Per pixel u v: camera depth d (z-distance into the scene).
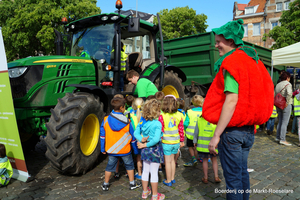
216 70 1.99
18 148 3.13
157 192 2.86
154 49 5.31
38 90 3.53
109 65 4.06
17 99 3.53
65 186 3.07
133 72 3.89
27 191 2.93
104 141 2.95
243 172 1.94
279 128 5.39
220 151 1.91
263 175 3.48
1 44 2.91
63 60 3.83
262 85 1.77
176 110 3.09
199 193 2.89
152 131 2.67
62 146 3.09
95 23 4.46
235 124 1.74
